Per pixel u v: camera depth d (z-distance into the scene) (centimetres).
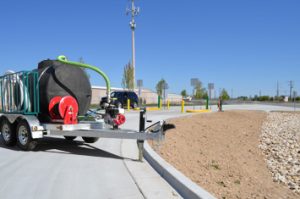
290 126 2283
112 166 732
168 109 3438
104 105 981
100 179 623
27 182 603
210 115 2444
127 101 3209
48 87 914
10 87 998
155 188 566
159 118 2033
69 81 959
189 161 873
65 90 950
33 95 936
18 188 567
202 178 710
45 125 920
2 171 685
